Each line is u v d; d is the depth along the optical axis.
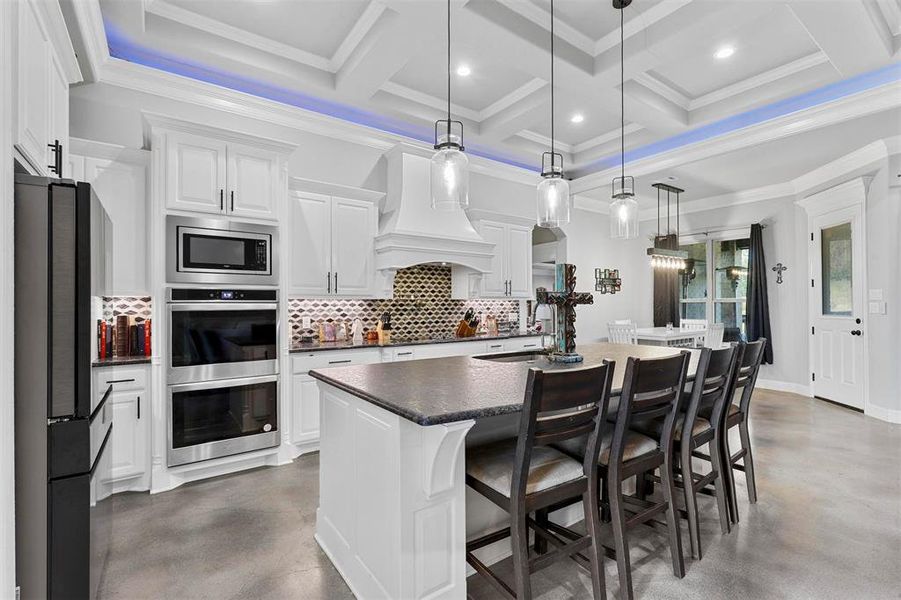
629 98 3.83
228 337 3.19
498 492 1.63
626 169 5.44
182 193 3.05
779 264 5.98
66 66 2.43
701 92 4.15
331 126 4.14
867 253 4.63
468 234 4.64
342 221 4.01
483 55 3.18
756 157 4.73
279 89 3.71
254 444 3.28
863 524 2.41
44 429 1.56
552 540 1.78
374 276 4.21
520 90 4.09
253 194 3.33
